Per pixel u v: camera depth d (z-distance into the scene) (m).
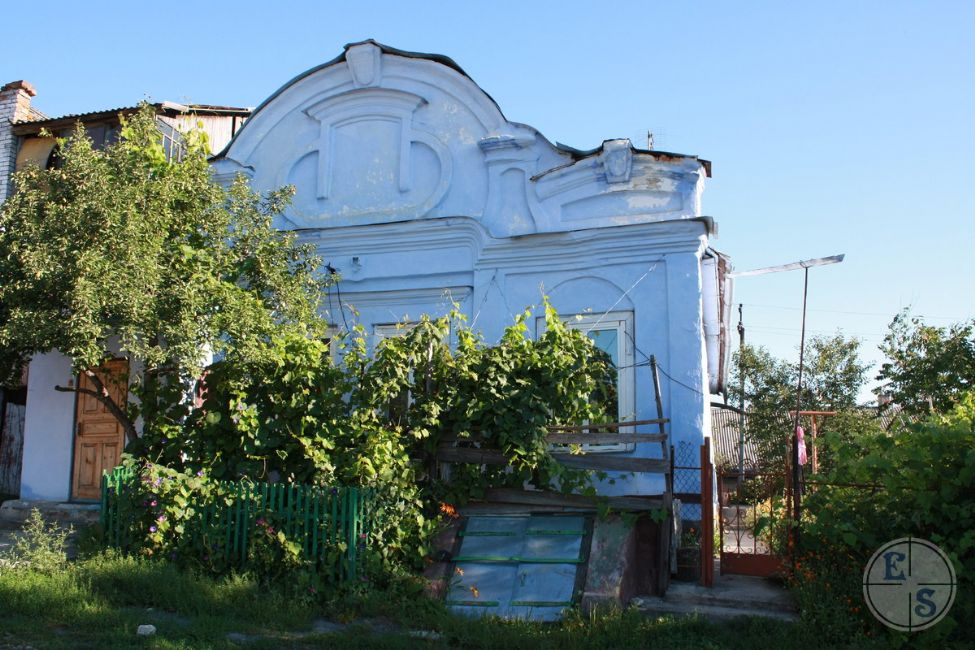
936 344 15.53
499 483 9.86
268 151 13.88
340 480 9.40
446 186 12.84
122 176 10.06
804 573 8.35
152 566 8.88
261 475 9.66
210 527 9.27
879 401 16.89
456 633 7.83
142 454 10.16
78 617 7.62
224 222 10.88
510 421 9.51
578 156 12.26
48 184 9.97
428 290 12.61
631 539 9.06
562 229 12.15
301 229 13.05
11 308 9.39
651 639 7.70
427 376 9.80
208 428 9.78
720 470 11.00
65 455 13.34
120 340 9.28
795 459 8.90
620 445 11.31
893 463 7.79
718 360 12.94
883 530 7.96
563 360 9.87
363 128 13.48
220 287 9.88
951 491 7.52
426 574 9.14
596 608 8.20
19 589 8.07
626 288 11.65
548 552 9.06
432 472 9.90
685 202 11.71
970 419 8.31
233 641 7.42
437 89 13.15
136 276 9.08
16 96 15.95
